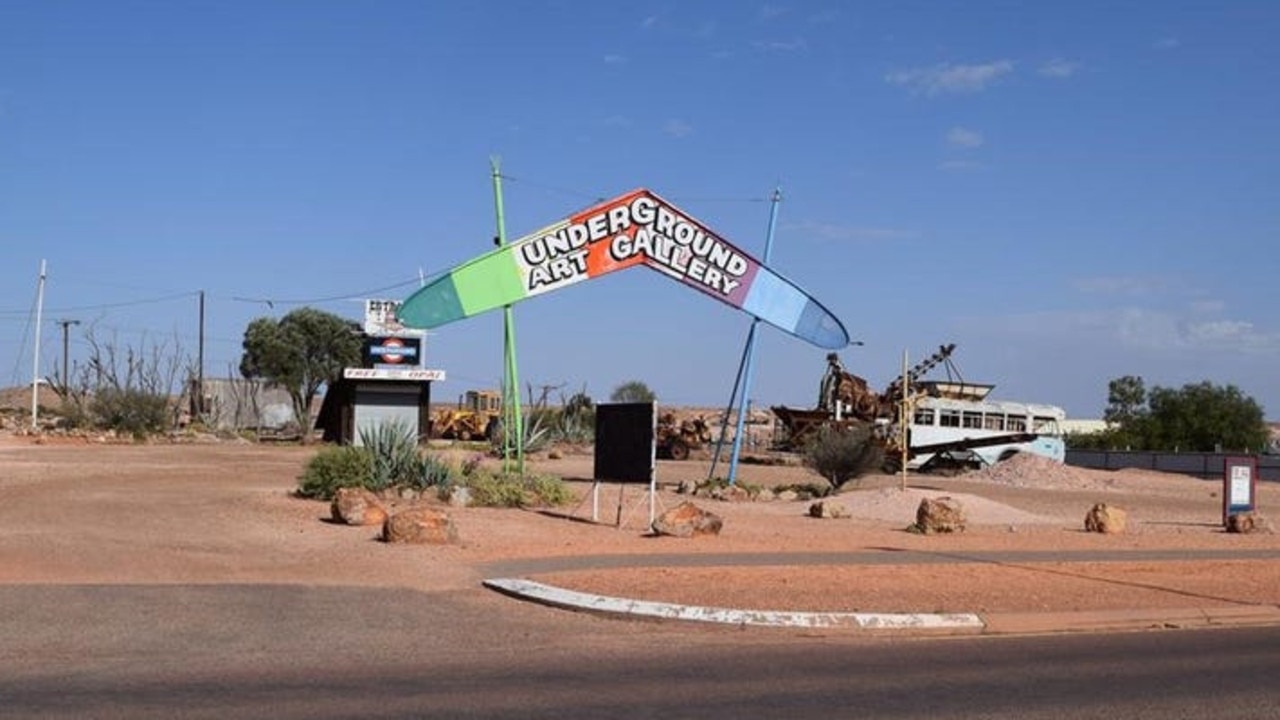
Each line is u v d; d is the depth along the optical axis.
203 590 15.24
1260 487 52.78
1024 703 10.37
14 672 10.84
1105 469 66.31
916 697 10.52
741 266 34.19
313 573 16.83
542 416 58.28
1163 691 10.97
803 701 10.26
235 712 9.41
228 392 83.25
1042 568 19.11
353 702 9.86
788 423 62.22
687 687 10.73
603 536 21.92
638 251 33.16
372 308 57.47
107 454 44.62
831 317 34.94
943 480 49.34
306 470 27.61
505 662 11.73
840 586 16.42
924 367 59.00
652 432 23.86
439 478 27.48
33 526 20.73
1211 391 89.81
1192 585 17.86
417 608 14.49
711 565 18.14
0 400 104.00
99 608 13.84
